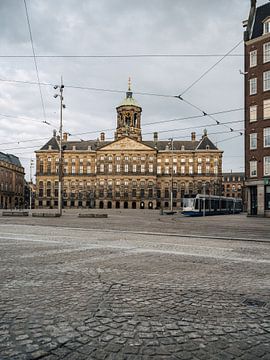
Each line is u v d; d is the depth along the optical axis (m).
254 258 8.73
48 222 23.33
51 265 7.36
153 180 102.25
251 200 38.88
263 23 38.47
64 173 106.62
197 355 3.28
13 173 109.56
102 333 3.76
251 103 38.91
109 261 7.93
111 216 38.69
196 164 103.44
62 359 3.17
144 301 4.93
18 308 4.54
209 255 9.07
